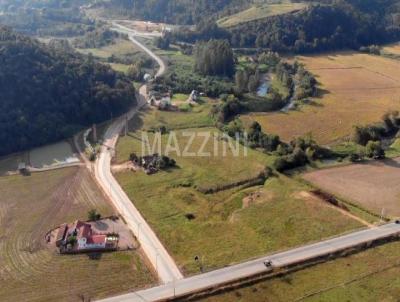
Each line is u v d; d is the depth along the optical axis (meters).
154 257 98.38
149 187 127.38
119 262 97.06
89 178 133.12
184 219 113.00
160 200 121.31
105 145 154.62
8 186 128.75
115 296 87.12
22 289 89.94
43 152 151.12
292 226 106.88
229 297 85.88
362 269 92.19
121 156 146.50
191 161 141.38
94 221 111.50
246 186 127.56
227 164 139.00
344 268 92.56
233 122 166.62
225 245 101.44
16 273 94.44
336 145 152.50
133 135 162.00
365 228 104.94
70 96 171.62
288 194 120.88
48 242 104.12
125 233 107.00
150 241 104.06
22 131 152.75
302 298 85.19
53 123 160.75
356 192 121.38
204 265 94.38
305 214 111.31
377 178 128.75
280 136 160.00
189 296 86.12
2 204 119.69
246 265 93.62
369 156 141.88
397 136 161.25
